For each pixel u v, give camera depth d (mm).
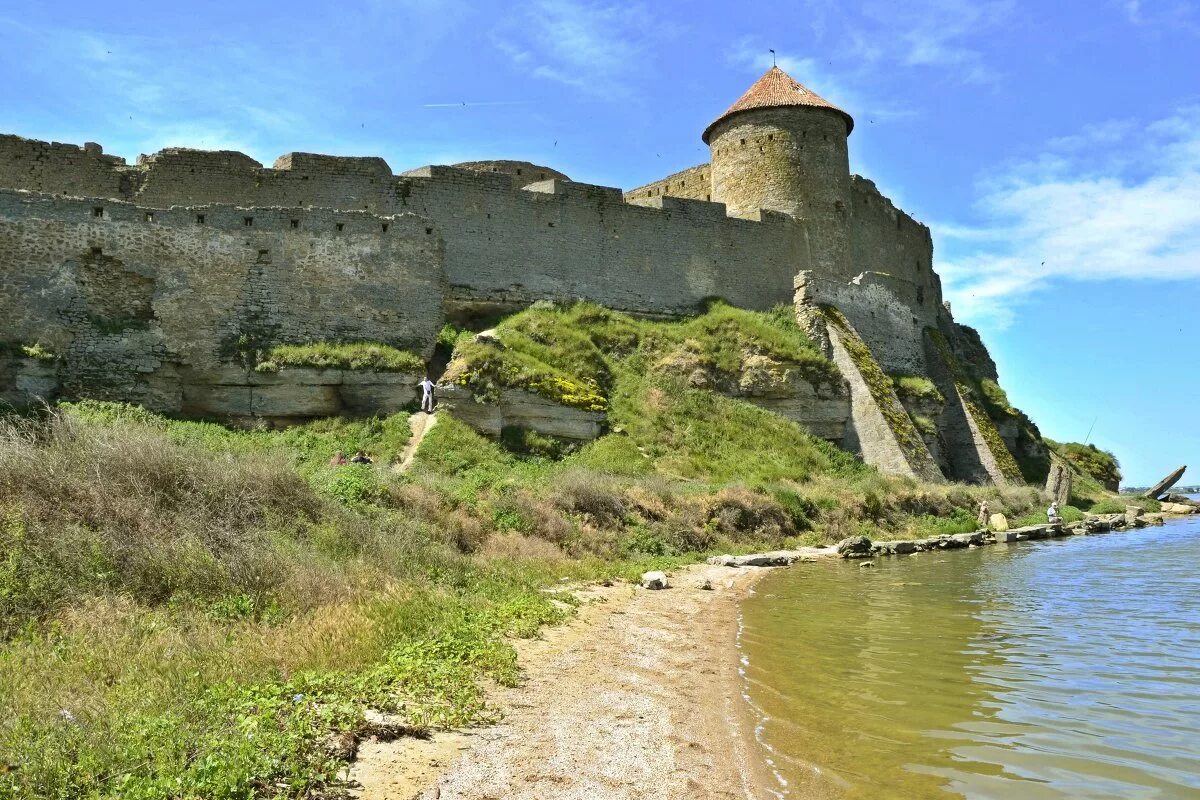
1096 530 27562
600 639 9641
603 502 18406
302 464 18047
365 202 26859
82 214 20922
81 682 6082
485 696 6992
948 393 34906
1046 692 7484
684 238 31422
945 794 5211
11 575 7668
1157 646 9453
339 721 5805
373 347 22812
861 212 38969
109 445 10719
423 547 12406
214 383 21344
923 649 9406
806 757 5855
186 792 4449
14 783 4422
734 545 19688
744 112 34750
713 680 7961
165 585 8492
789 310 32156
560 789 5184
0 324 19609
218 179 26062
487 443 21609
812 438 28141
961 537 22812
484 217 28125
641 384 26875
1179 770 5598
